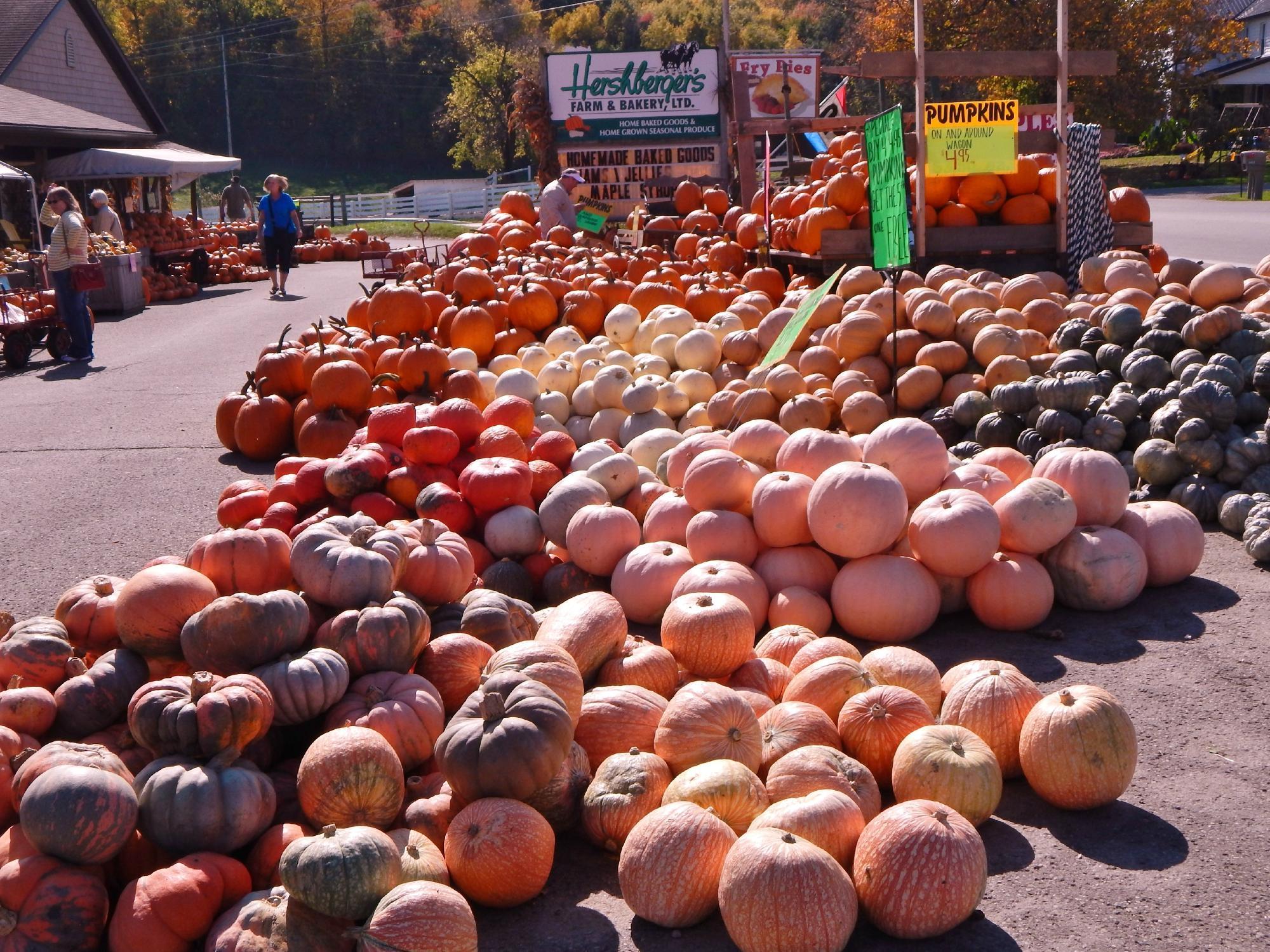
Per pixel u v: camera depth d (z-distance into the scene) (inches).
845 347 322.0
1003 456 234.1
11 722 144.6
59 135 1064.8
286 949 117.3
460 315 383.9
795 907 117.8
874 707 154.3
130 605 154.9
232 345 621.6
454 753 138.0
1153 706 172.4
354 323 425.4
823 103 900.0
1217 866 134.6
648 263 489.4
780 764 144.6
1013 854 140.6
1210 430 255.3
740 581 199.3
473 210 2400.3
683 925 129.6
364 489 227.9
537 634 179.6
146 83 3683.6
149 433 386.3
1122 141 2613.2
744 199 682.8
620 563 214.8
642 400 303.4
